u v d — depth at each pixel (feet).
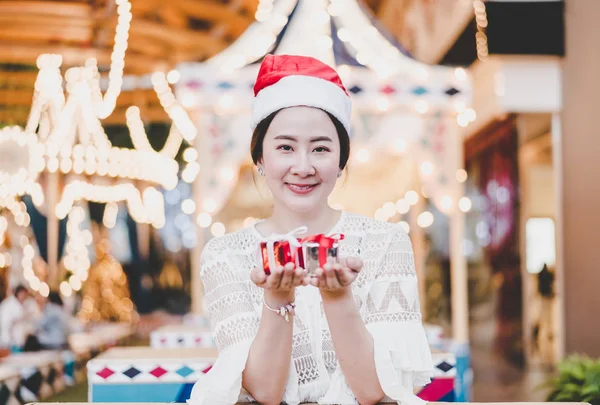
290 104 4.78
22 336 24.47
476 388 21.49
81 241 32.65
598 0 21.48
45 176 31.60
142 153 28.78
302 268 4.16
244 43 18.19
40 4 22.41
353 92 17.31
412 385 4.74
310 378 4.89
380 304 4.84
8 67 25.71
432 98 17.58
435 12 34.78
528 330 27.37
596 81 21.53
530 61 25.44
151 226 45.14
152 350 12.35
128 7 21.49
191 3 24.97
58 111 25.44
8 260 26.94
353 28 18.07
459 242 18.37
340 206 26.66
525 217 28.71
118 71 22.08
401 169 26.22
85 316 35.17
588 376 12.66
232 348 4.60
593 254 22.11
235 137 18.56
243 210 28.84
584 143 22.85
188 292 45.29
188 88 17.47
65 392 22.48
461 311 18.34
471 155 38.45
